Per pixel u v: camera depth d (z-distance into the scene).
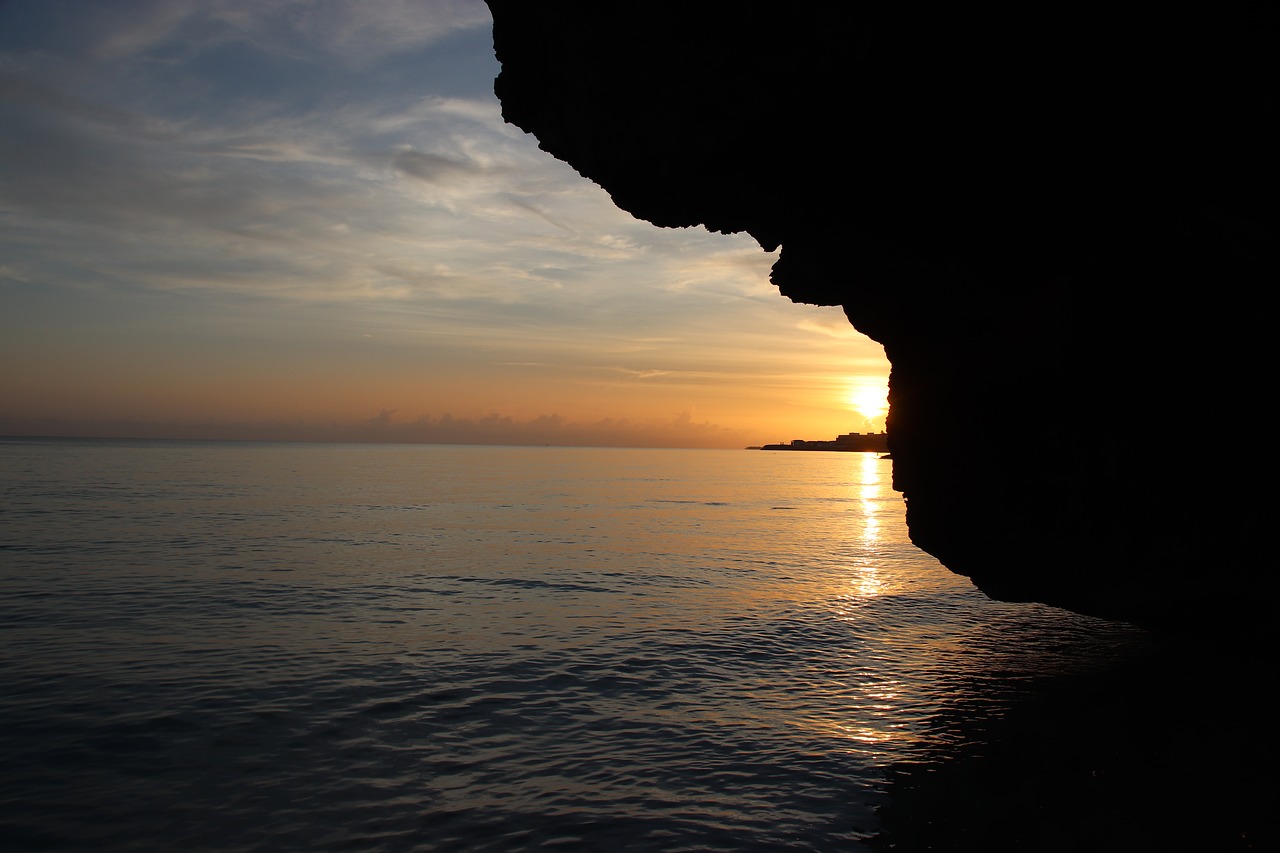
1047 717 12.41
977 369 12.95
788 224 13.43
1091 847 8.02
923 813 8.94
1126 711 12.61
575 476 115.62
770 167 11.33
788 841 8.30
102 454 151.50
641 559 31.89
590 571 28.25
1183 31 7.16
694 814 8.95
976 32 8.12
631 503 65.56
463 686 13.85
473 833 8.46
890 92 9.11
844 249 13.48
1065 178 9.59
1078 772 10.08
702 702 13.30
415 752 10.78
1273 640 10.50
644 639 17.84
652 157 11.39
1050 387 11.67
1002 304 12.01
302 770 10.07
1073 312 10.90
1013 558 12.84
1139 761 10.44
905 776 10.05
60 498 51.00
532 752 10.90
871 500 76.94
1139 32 7.41
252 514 45.06
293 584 23.62
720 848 8.14
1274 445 9.48
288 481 80.06
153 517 41.16
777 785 9.80
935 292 12.88
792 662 16.08
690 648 17.09
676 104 10.20
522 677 14.52
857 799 9.36
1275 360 9.20
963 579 27.75
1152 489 10.67
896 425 15.10
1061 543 11.87
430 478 96.94
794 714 12.68
